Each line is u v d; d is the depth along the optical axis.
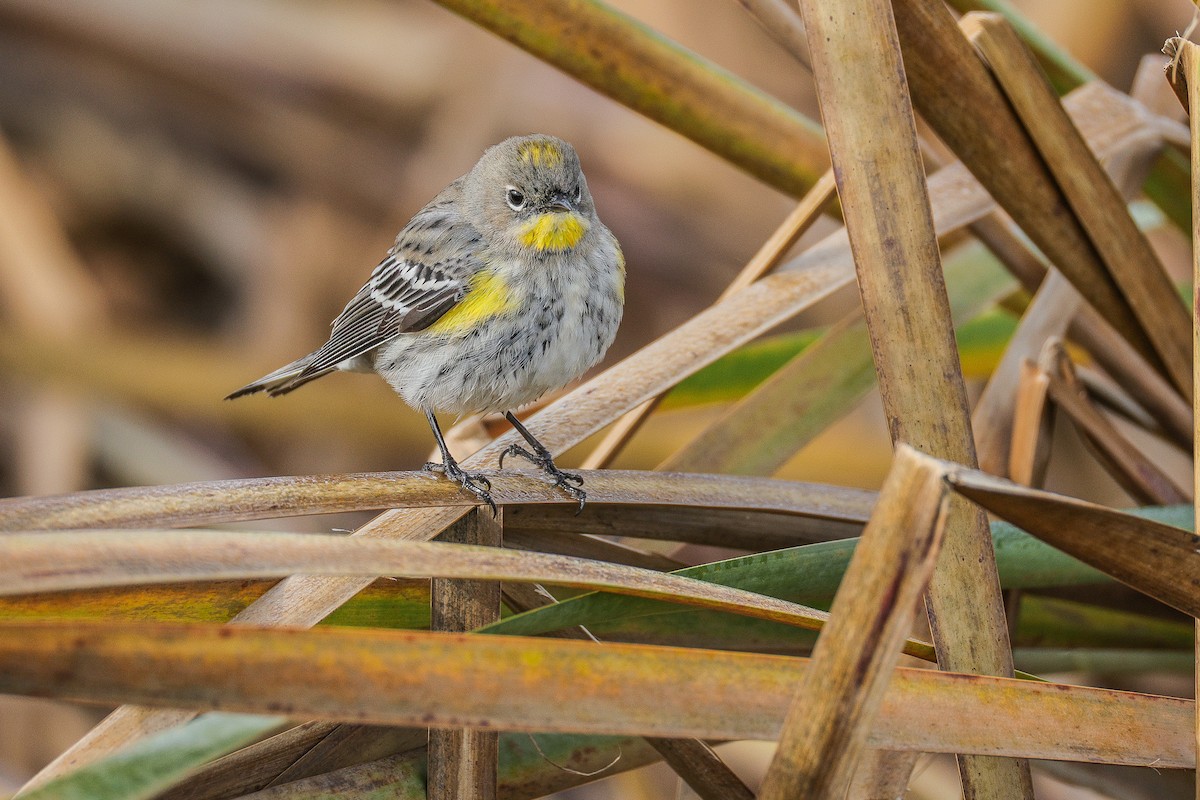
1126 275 6.96
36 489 11.33
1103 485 11.64
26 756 9.47
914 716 4.59
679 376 7.17
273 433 12.32
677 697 4.27
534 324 8.23
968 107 6.50
